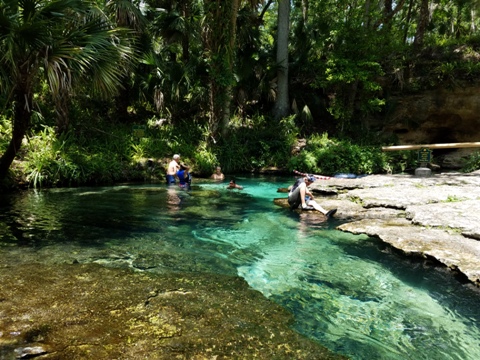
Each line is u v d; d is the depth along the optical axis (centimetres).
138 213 669
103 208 701
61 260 409
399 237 488
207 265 421
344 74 1492
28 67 641
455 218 552
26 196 805
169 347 242
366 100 1636
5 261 398
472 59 1698
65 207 701
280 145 1509
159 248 474
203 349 242
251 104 1808
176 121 1545
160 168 1169
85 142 1155
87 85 706
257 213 693
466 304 343
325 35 1698
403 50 1792
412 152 1545
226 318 288
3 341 240
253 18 1575
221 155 1382
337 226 595
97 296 313
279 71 1683
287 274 409
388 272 416
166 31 1357
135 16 1064
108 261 415
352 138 1706
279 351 247
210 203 780
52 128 1092
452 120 1709
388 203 689
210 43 1338
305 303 340
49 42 609
